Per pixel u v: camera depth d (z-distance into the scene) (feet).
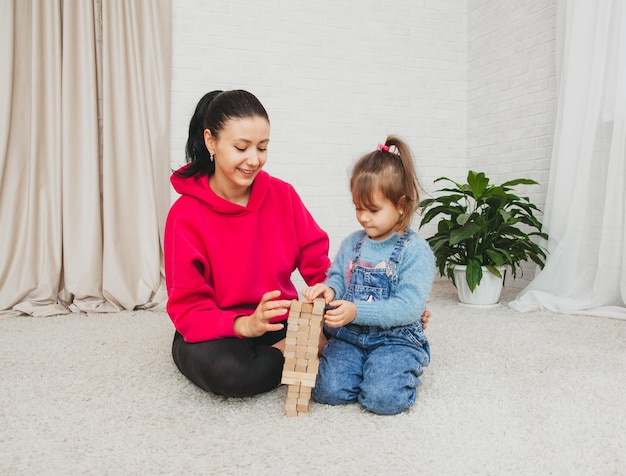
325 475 2.70
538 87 9.05
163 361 4.86
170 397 3.87
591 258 7.27
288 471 2.74
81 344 5.57
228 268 4.06
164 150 8.36
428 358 3.97
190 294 3.78
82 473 2.75
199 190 4.06
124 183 8.08
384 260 3.90
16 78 7.64
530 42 9.21
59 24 7.70
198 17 8.92
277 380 3.79
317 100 9.77
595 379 4.22
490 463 2.82
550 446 3.02
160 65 8.29
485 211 7.97
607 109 7.13
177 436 3.18
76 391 4.02
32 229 7.61
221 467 2.79
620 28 6.87
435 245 7.88
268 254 4.25
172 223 4.03
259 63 9.34
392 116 10.36
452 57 10.82
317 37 9.74
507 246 7.94
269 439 3.12
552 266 7.59
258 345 3.88
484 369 4.49
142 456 2.92
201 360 3.58
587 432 3.21
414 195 3.94
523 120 9.39
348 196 10.02
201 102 4.07
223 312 3.71
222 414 3.54
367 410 3.60
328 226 9.91
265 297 3.44
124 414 3.54
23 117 7.70
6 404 3.75
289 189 4.50
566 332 5.93
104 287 7.79
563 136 7.68
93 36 7.86
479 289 7.59
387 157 3.84
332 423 3.37
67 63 7.70
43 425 3.36
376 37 10.19
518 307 7.32
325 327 4.17
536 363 4.67
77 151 7.84
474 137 10.72
